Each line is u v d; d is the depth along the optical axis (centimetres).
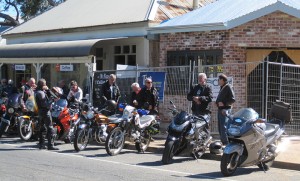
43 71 2486
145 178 902
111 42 2005
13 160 1089
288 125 1404
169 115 1595
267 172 986
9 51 2186
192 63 1684
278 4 1512
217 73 1579
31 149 1287
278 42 1534
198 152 1121
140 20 1886
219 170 1001
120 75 1673
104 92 1452
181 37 1706
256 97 1516
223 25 1555
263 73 1300
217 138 1403
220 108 1180
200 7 2020
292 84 1435
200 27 1622
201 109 1202
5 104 1593
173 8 2028
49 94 1349
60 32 2239
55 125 1323
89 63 1806
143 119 1245
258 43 1555
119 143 1207
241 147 929
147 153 1239
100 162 1085
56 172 945
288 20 1520
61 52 1895
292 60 1572
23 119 1448
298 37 1512
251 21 1558
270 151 984
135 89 1359
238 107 1557
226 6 1802
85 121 1280
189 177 921
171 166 1044
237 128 917
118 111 1325
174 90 1585
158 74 1562
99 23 2058
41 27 2381
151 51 1877
